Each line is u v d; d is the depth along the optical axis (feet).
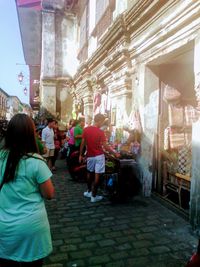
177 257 11.24
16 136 7.09
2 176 6.99
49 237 7.20
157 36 16.85
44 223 7.05
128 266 10.57
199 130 13.03
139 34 19.81
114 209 17.02
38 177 7.03
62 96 51.08
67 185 23.39
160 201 18.17
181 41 14.61
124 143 21.76
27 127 7.18
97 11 33.86
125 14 20.20
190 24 13.70
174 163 17.83
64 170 30.17
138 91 20.47
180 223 14.71
